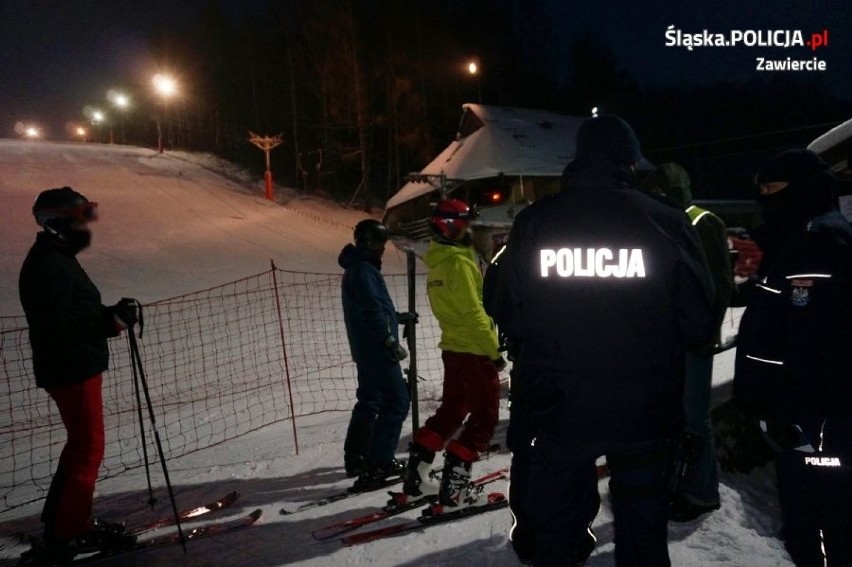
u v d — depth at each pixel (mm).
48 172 31875
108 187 30047
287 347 9836
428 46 44344
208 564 3123
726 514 3178
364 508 3674
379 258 4105
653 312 1943
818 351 2023
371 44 41938
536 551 2201
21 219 21750
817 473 2070
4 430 6484
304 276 16484
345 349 9711
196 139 56125
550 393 2039
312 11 40219
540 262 2047
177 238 21406
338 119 41438
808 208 2127
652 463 2064
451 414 3520
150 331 10953
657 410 1991
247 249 20672
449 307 3359
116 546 3322
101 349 3199
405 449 4688
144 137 71062
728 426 4352
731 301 2857
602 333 1954
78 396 3107
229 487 4215
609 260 1956
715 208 29109
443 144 46031
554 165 31578
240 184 37875
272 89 50875
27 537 3678
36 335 3066
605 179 2043
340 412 6465
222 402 7207
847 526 2035
